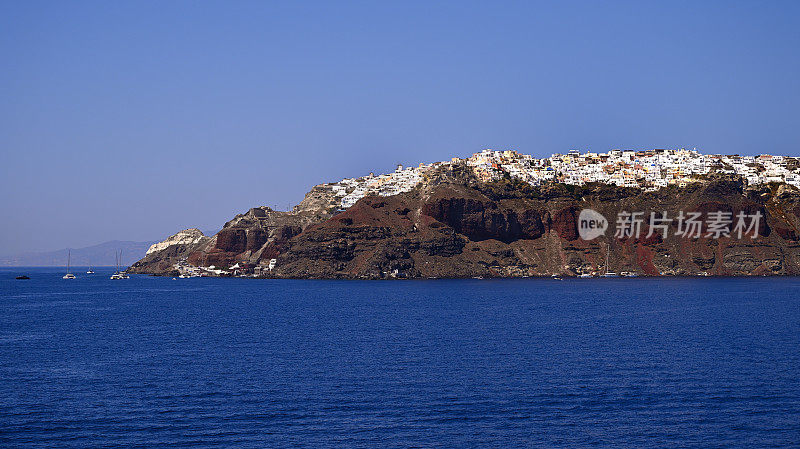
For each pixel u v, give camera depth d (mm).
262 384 83812
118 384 84250
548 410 71875
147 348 113938
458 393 78875
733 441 62688
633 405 73812
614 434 64438
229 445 61406
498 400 75688
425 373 90000
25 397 77750
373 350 109750
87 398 77250
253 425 67062
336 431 65188
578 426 66688
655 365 95188
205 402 75312
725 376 87625
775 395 77750
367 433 64625
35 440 62969
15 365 98000
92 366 96688
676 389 80500
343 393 79062
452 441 62406
